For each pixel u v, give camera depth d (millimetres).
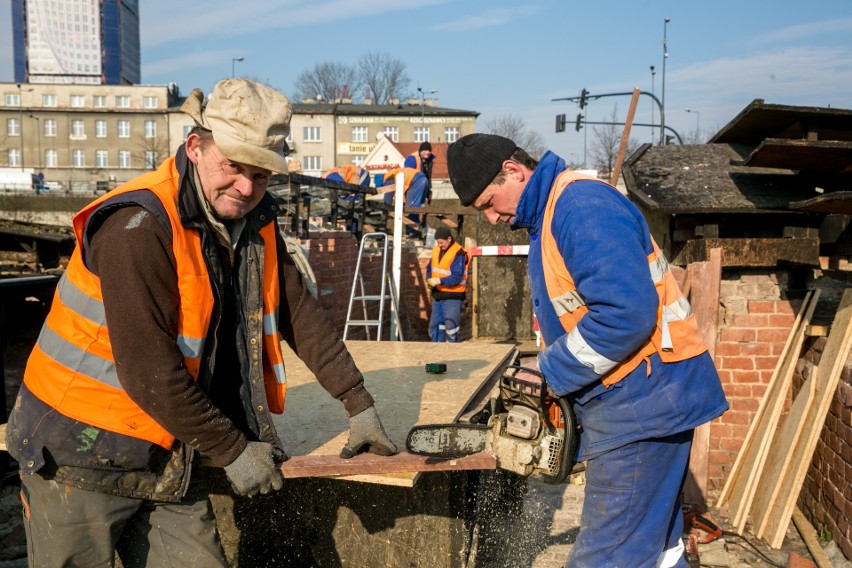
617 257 2053
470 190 2324
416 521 2709
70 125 62188
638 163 6547
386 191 12938
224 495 2729
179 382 1836
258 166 1846
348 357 2287
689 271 5535
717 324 5480
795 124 5859
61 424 1908
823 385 4676
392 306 8336
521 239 10352
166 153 62406
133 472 1960
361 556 2764
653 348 2201
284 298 2299
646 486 2260
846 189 5816
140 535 2105
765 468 5129
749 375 5656
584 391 2270
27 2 105812
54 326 1955
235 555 2775
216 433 1899
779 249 5562
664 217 6625
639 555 2279
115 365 1844
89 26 107188
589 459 2328
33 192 39438
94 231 1879
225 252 2094
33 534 1987
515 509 4004
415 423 2689
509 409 2311
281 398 2303
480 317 10312
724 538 4816
